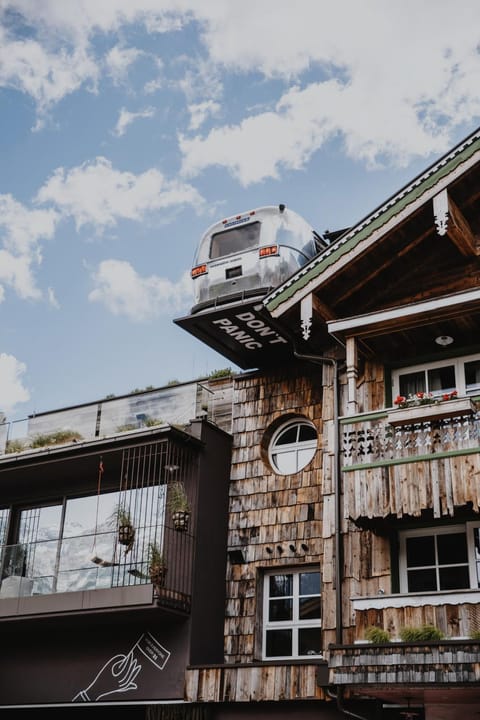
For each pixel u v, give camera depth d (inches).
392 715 489.1
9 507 695.7
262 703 512.1
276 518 581.3
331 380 571.8
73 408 733.9
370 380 556.4
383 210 527.8
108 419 712.4
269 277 593.3
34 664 600.4
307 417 600.4
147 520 585.3
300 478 582.6
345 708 467.8
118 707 585.0
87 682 573.3
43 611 568.4
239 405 631.8
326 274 536.4
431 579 496.7
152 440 585.9
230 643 565.6
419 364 550.3
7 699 598.9
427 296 546.9
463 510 483.8
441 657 414.6
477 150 501.0
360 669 432.8
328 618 513.3
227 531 596.1
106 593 550.6
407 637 444.8
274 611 568.1
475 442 475.5
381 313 519.2
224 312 593.0
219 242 628.7
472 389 529.0
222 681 522.9
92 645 583.5
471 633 440.8
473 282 534.6
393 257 546.6
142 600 535.5
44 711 621.3
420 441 490.9
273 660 519.2
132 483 629.9
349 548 521.0
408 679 418.9
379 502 487.8
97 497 658.8
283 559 568.1
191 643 544.7
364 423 512.1
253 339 617.0
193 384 684.7
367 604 474.9
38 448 639.1
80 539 608.4
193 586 555.2
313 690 491.5
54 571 607.5
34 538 673.0
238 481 607.8
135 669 559.5
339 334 541.3
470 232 532.7
